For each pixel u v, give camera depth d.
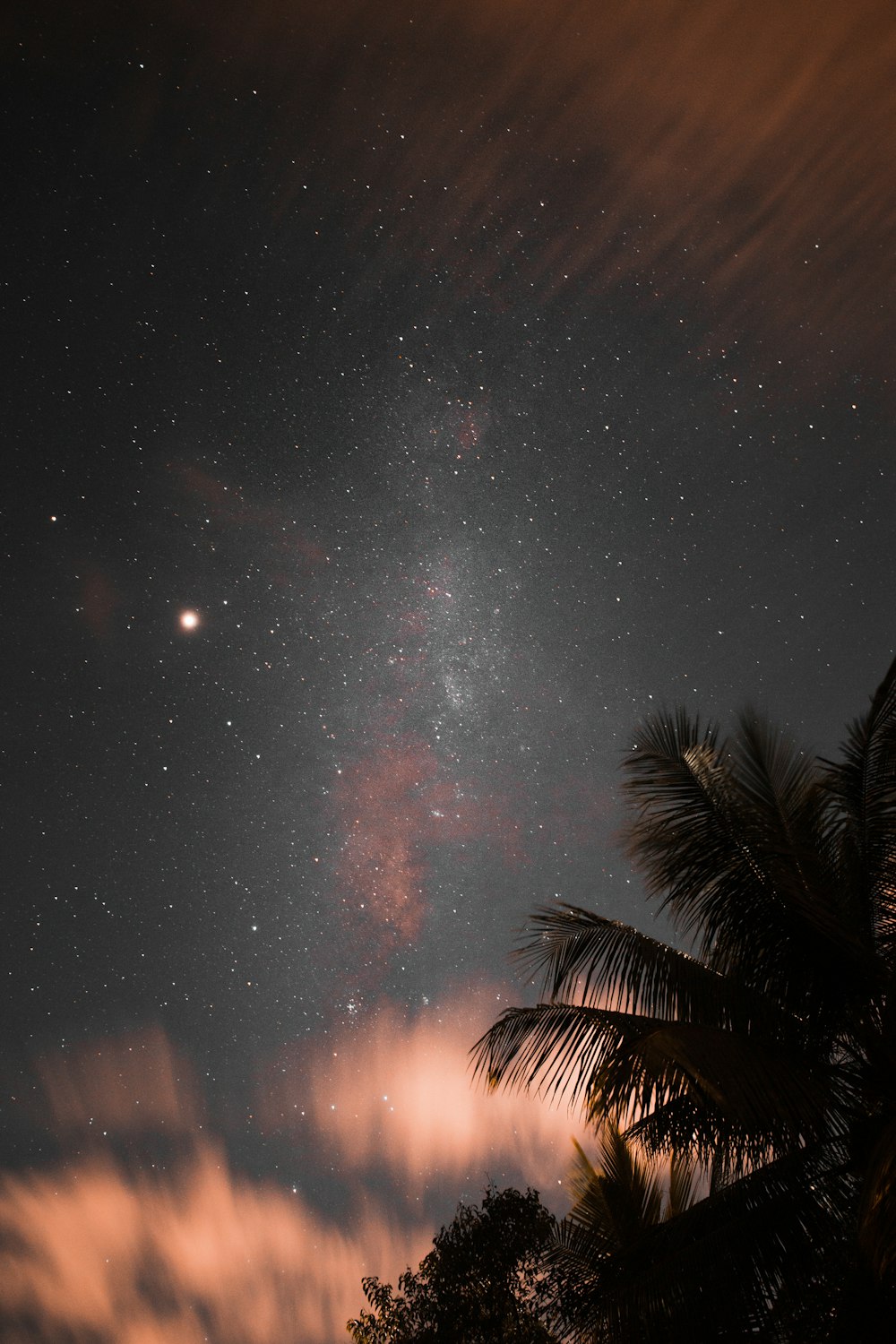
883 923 5.72
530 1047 5.60
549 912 6.20
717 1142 5.71
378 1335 6.28
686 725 6.14
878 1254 4.44
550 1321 6.13
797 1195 5.38
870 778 5.69
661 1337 5.22
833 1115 5.40
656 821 6.04
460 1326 6.07
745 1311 5.18
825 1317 5.30
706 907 5.93
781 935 5.70
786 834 5.67
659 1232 5.73
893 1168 4.37
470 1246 6.37
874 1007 5.58
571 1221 6.94
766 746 5.87
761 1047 5.07
